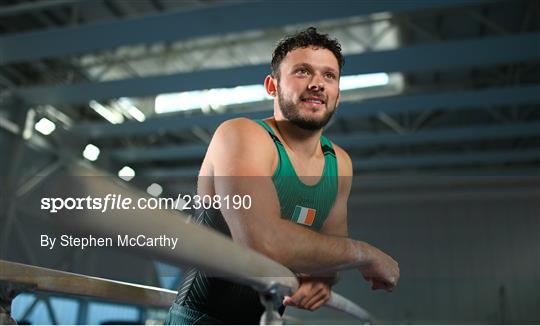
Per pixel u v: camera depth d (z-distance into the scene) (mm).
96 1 7738
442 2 5910
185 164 13508
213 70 7746
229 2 6066
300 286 958
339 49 1215
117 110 10961
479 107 9844
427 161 12148
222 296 1119
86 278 975
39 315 4227
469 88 9781
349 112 9414
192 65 9211
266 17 6297
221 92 10398
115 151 11969
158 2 7875
